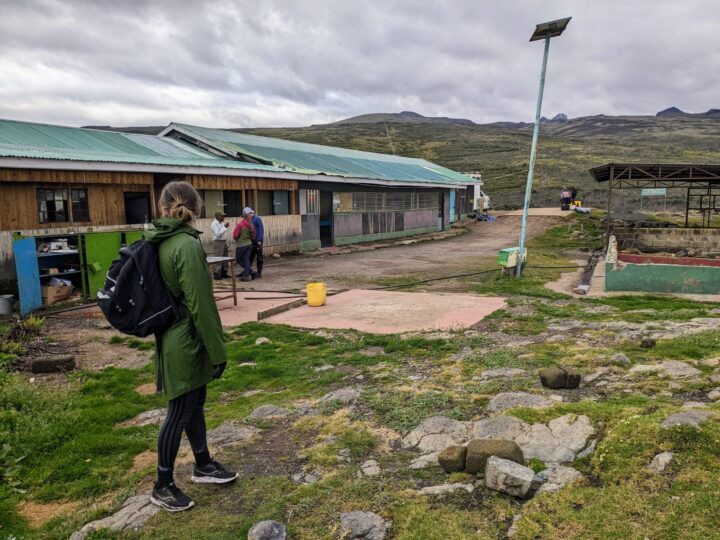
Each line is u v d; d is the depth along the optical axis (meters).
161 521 2.71
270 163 17.53
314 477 3.12
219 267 12.76
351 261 16.53
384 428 3.76
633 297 9.65
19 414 4.29
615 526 2.30
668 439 2.86
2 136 11.94
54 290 9.27
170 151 15.55
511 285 11.20
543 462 3.00
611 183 19.89
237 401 4.63
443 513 2.59
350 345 6.38
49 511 2.97
